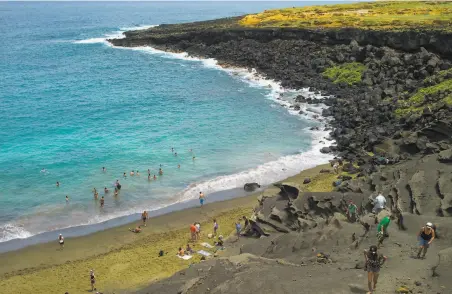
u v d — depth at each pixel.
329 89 80.69
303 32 105.38
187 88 91.38
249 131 64.38
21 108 78.19
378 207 30.75
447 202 29.58
